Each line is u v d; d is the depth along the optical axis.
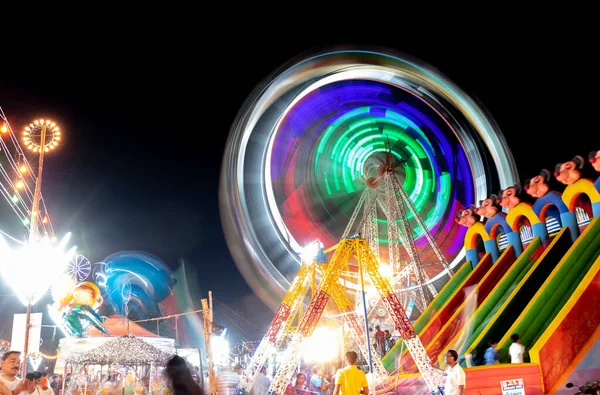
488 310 22.62
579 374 16.28
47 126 20.17
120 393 18.09
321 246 20.59
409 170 61.53
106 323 25.27
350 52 59.78
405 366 24.06
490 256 27.27
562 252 22.28
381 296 16.67
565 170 22.58
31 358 23.00
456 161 58.50
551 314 19.27
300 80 60.47
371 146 62.91
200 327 43.03
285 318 19.89
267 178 60.66
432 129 60.38
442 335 24.39
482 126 55.19
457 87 56.03
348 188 61.56
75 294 24.41
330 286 17.52
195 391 5.64
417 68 58.31
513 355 17.61
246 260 56.97
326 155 63.06
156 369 17.89
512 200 25.66
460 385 11.91
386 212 46.31
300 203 62.03
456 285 28.25
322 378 17.50
